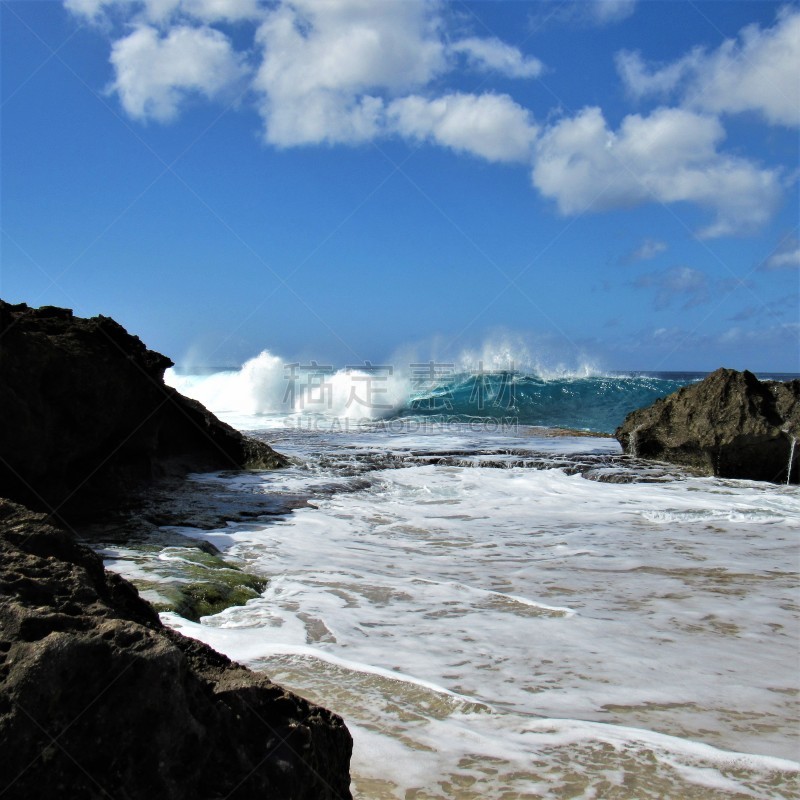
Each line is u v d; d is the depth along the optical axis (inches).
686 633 187.5
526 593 224.4
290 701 93.2
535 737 128.6
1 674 79.4
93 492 337.4
